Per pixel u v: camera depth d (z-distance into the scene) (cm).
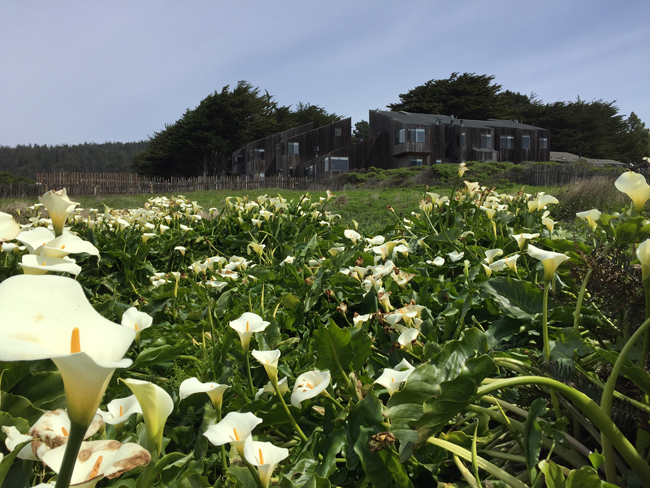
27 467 132
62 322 66
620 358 145
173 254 617
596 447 186
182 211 877
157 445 109
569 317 229
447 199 548
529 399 198
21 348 52
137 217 695
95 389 62
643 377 145
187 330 314
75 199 3062
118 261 529
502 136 5638
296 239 661
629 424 164
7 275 366
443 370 165
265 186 4128
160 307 362
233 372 254
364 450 170
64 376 61
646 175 2184
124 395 242
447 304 331
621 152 8275
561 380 178
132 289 486
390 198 1895
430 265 445
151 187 4009
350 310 368
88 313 68
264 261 588
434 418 143
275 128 7844
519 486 150
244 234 680
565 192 1388
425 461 183
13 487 129
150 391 100
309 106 8894
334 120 8962
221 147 7181
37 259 144
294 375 260
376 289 316
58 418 108
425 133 5162
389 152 5484
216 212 838
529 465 153
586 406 138
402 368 200
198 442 193
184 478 163
